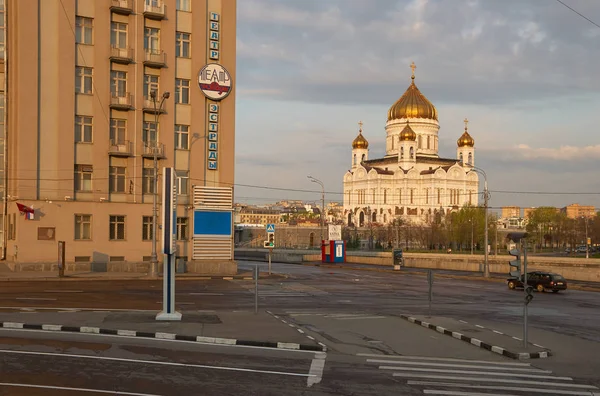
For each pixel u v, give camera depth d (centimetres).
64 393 1176
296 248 14012
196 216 5212
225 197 5322
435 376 1429
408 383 1348
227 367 1464
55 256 4762
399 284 4697
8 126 5009
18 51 4697
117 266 4928
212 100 5419
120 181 5053
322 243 8738
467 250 13450
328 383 1330
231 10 5544
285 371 1441
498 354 1755
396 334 2070
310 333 2031
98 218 4909
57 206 4769
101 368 1410
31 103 4709
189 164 5300
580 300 3734
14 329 1944
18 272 4562
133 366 1443
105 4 4984
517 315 2783
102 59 4966
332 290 3950
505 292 4219
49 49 4788
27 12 4703
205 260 5222
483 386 1338
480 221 13212
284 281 4662
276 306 2908
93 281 4200
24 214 4666
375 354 1705
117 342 1764
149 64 5134
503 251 12400
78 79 4919
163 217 2177
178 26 5322
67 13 4838
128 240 5022
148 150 5109
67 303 2745
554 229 15725
